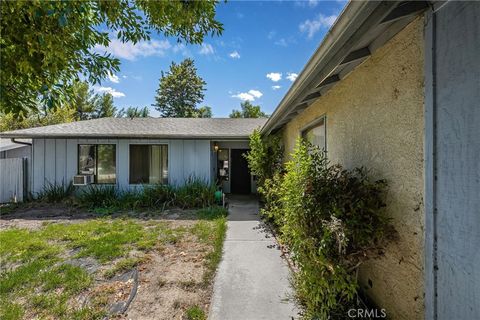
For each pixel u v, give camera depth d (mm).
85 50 2389
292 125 6316
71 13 2045
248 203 8891
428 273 1662
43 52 2049
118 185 9141
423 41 1706
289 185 2721
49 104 2234
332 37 1908
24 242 4707
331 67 2420
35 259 3986
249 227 5750
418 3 1635
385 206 2166
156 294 3004
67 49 2229
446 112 1500
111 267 3699
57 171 9070
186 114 35000
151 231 5426
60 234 5238
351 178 2471
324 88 3600
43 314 2623
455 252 1435
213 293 3002
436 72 1580
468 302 1341
